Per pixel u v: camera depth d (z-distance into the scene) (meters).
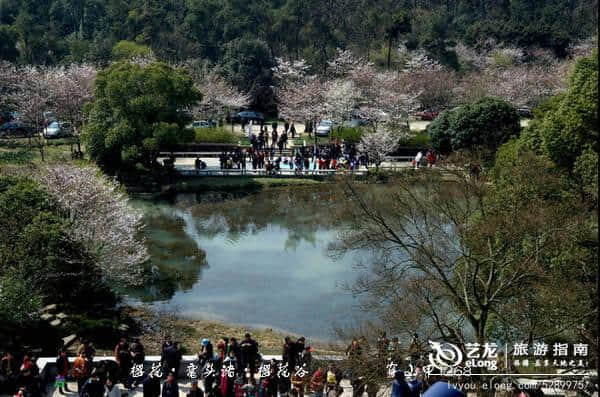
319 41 120.38
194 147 76.12
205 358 26.89
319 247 50.53
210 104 88.62
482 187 30.81
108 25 121.56
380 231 34.72
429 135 68.56
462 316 28.25
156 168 64.31
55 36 114.00
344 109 83.94
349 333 32.22
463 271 29.30
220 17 118.00
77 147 73.00
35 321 32.69
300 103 87.12
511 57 118.44
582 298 25.06
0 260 33.31
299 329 37.31
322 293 42.12
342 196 48.09
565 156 33.47
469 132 63.38
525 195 29.62
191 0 118.81
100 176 44.38
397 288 30.80
